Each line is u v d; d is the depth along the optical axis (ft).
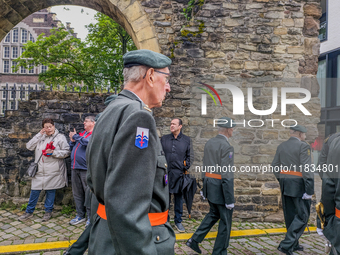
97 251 3.27
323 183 6.18
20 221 12.76
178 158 11.84
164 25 13.99
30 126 14.70
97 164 3.19
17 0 15.42
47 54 41.14
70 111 14.92
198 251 9.32
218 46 13.50
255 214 13.19
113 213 2.64
